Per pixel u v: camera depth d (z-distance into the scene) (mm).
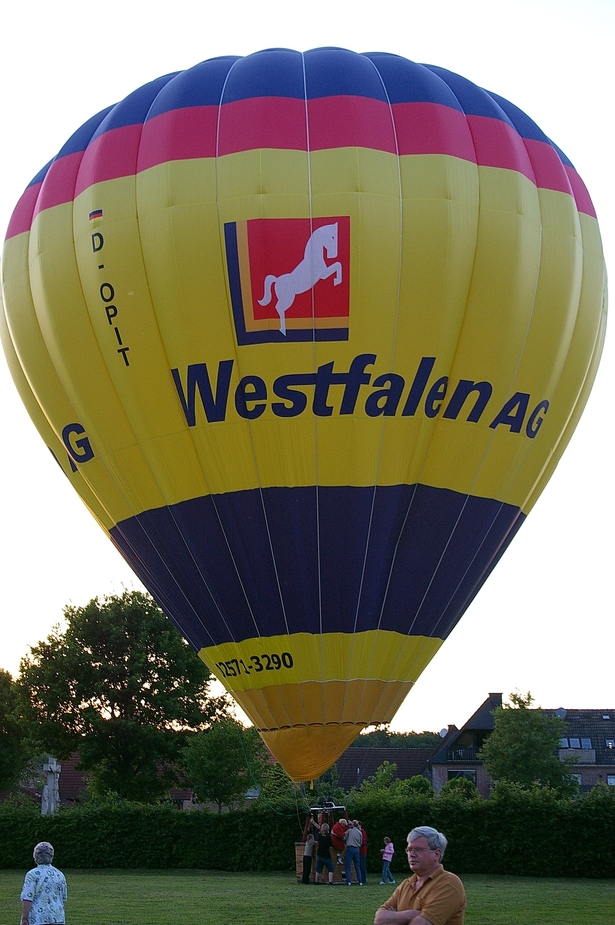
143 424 12758
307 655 12359
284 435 12203
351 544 12336
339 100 12875
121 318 12625
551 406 13484
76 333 13055
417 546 12656
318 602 12359
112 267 12656
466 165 12867
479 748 55688
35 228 13852
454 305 12414
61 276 13203
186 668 37312
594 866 21969
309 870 19203
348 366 12117
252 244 12109
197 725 37625
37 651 36875
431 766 56000
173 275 12258
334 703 12406
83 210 13117
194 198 12359
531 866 22188
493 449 12922
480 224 12656
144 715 37000
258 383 12188
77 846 24203
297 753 12578
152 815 24219
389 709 12758
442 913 4566
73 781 53469
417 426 12453
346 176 12258
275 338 12094
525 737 47750
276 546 12359
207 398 12328
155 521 13008
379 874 21781
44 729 36094
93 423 13219
